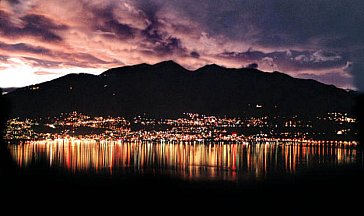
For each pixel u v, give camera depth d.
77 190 35.88
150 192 35.97
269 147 118.88
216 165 64.44
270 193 35.06
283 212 26.48
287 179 45.81
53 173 48.81
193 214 26.42
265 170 56.66
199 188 39.00
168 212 26.95
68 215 24.56
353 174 47.12
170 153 91.12
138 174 51.16
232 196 33.69
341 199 30.31
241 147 119.00
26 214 23.52
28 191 29.80
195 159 75.50
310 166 60.81
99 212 26.25
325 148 112.56
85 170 55.00
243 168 59.50
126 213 26.34
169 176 49.31
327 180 42.97
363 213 25.36
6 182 27.47
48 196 29.75
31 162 61.31
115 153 88.81
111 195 33.56
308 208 27.55
